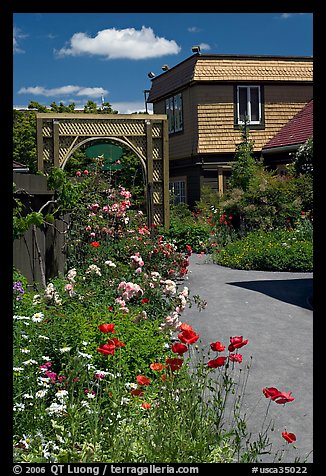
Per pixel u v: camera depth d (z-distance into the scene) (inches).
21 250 345.7
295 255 600.4
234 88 1040.2
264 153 1026.7
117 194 506.3
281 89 1063.6
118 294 336.2
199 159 1033.5
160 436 157.9
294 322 379.6
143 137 679.7
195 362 277.4
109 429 158.4
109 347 189.0
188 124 1062.4
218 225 796.0
